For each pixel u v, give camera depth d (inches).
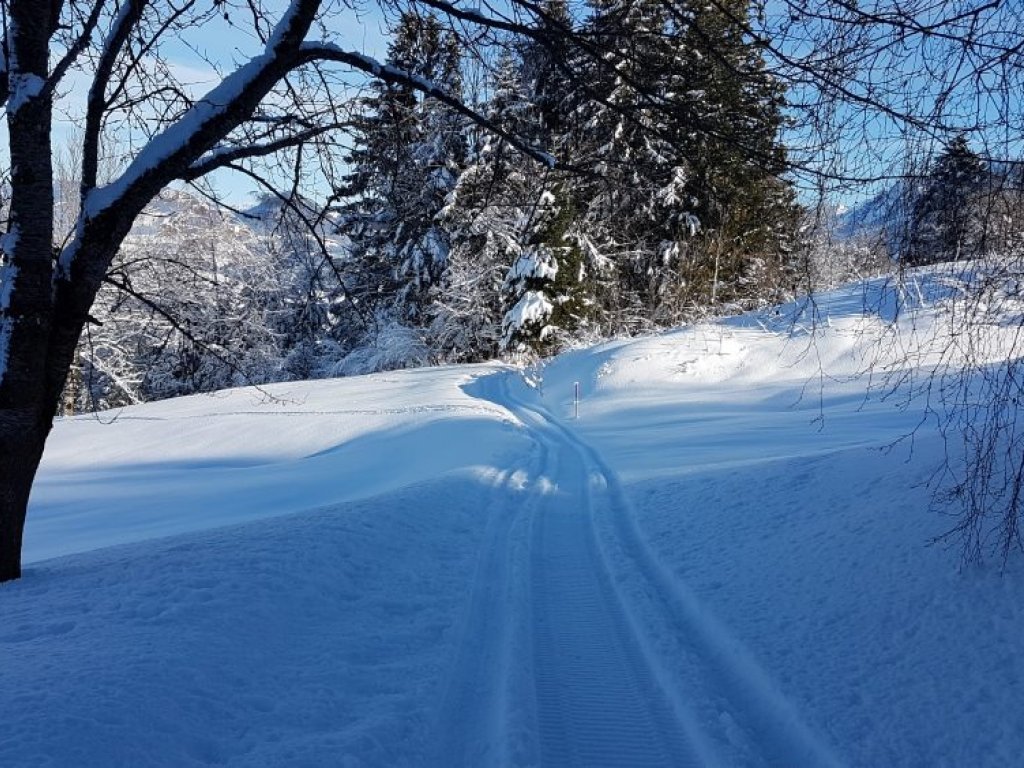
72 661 141.4
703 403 818.2
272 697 145.2
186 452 847.1
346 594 211.0
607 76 169.5
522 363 1266.0
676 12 144.2
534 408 938.1
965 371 160.7
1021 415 230.8
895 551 199.8
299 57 205.3
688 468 441.7
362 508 303.1
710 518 288.2
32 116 221.3
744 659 173.3
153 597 184.9
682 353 967.6
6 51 227.3
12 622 170.7
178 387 1366.9
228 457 814.5
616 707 166.9
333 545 241.1
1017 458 207.3
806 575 208.2
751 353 942.4
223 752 124.1
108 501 591.5
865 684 152.5
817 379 831.1
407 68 217.3
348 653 174.4
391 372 1275.8
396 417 853.2
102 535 477.4
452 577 246.8
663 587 239.1
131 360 1214.3
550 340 1270.9
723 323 1043.3
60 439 959.0
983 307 146.6
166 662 143.3
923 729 135.3
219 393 1163.3
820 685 155.3
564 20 174.1
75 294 230.2
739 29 144.6
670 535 283.7
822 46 132.3
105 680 132.3
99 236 224.7
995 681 141.8
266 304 1118.4
